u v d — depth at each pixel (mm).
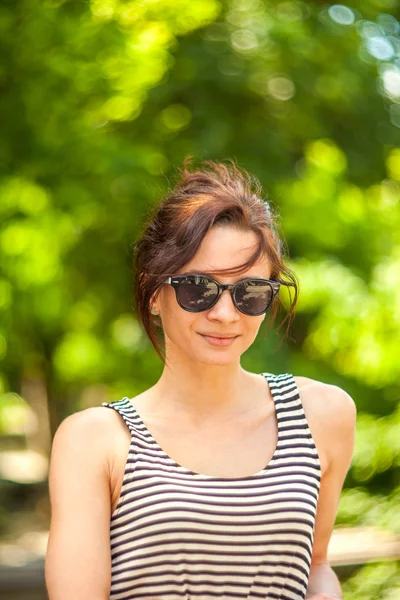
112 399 19719
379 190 17281
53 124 14445
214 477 3572
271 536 3486
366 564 9414
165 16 14609
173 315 3660
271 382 3920
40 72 13930
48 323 18844
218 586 3434
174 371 3807
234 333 3602
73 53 13977
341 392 3963
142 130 16078
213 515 3461
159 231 3707
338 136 17547
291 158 17156
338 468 3873
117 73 14438
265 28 16141
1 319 18250
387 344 13727
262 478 3594
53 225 16078
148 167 14883
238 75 15961
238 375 3846
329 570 4027
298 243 16375
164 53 15125
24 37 13742
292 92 16500
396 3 17672
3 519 21969
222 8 16406
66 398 24156
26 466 32219
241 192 3730
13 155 14711
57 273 17453
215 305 3553
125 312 18766
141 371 18922
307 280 14609
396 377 14039
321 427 3816
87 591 3408
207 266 3566
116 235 16656
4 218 15734
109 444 3631
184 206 3643
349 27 16953
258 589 3461
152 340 3830
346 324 14078
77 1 13977
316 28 16906
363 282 15008
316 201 16031
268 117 16734
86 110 14641
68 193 15055
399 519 11820
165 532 3439
